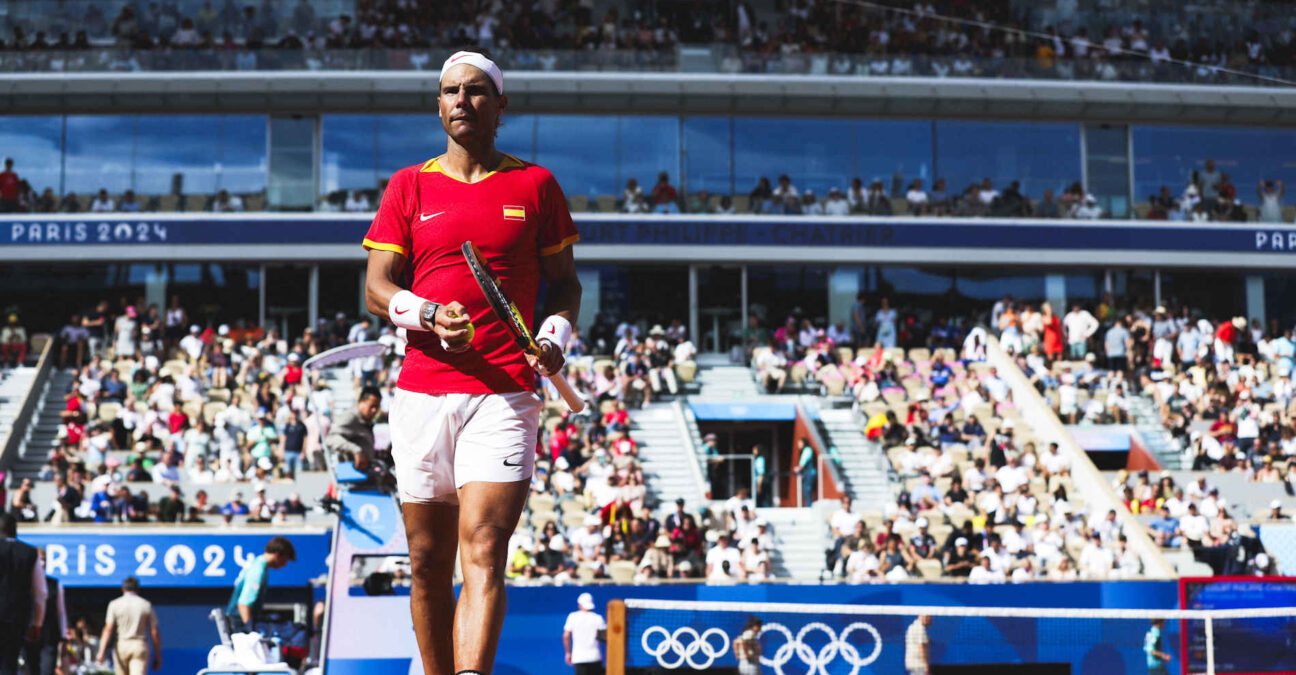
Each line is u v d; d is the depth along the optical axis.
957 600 18.80
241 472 25.69
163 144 35.06
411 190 3.72
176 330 33.03
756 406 30.56
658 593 18.48
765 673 14.97
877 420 27.67
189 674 22.11
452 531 3.78
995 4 37.50
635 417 29.27
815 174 36.12
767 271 35.81
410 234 3.71
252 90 34.38
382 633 11.35
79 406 27.41
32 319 34.59
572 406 3.72
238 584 12.04
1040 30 37.56
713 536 23.14
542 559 21.47
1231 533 23.80
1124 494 25.62
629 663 14.56
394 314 3.52
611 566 21.64
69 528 21.77
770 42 35.97
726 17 36.25
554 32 35.59
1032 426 29.12
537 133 35.59
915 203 36.00
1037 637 17.52
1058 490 24.84
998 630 17.47
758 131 36.12
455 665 3.39
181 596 22.14
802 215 35.56
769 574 21.98
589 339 34.22
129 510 22.86
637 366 30.64
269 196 35.03
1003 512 23.91
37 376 29.33
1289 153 37.53
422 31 35.38
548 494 24.25
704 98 35.38
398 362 29.75
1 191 34.34
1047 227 36.00
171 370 29.78
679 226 35.09
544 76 35.00
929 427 28.23
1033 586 18.84
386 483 11.25
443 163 3.77
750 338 34.19
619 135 35.81
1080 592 18.95
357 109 35.34
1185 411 30.05
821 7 36.69
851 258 35.56
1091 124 37.03
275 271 35.09
